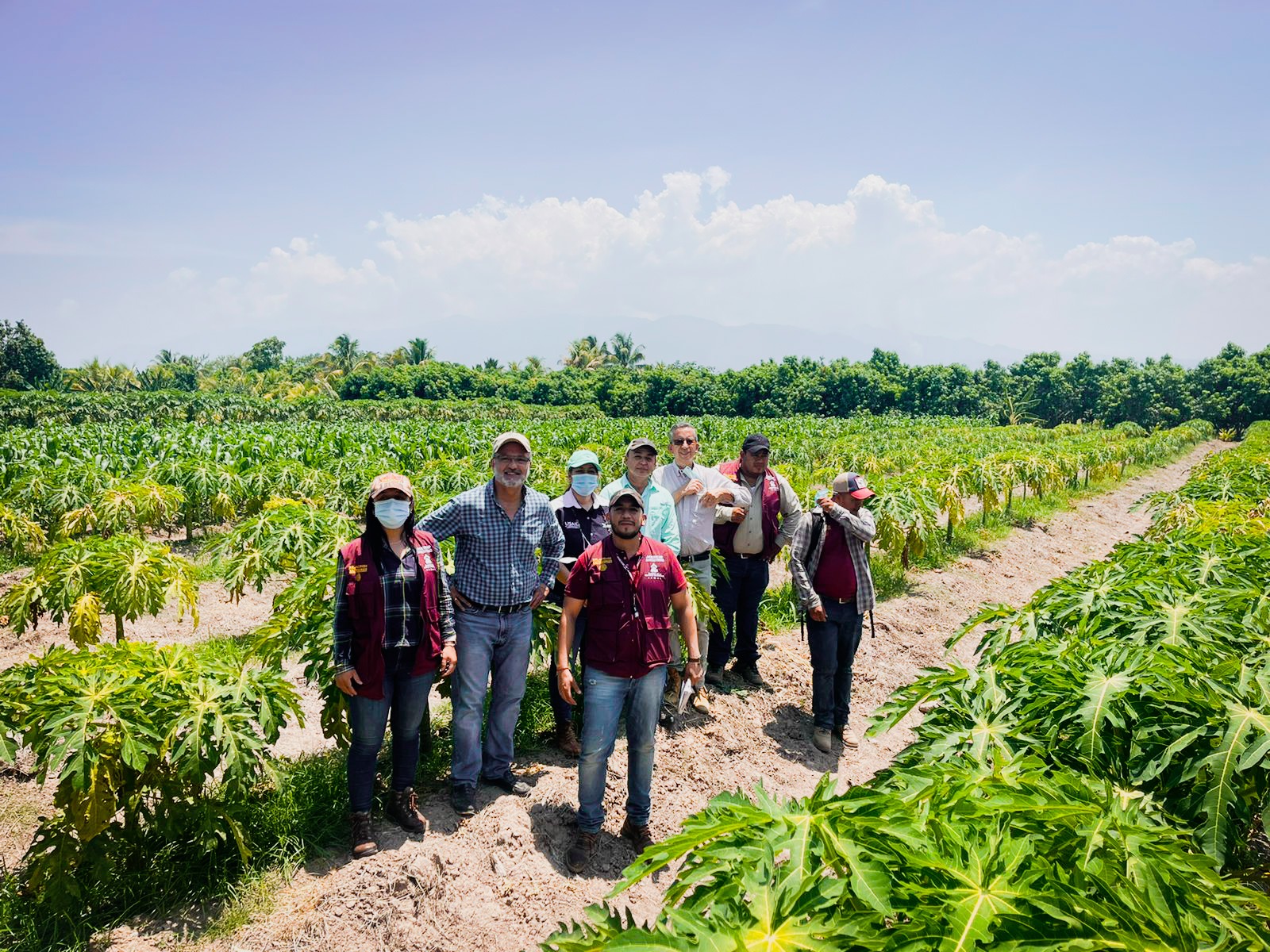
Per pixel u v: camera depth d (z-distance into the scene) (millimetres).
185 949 3201
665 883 3898
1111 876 1763
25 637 7418
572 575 4055
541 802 4348
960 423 55938
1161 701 2891
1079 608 4078
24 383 81562
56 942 3186
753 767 5219
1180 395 70125
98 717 3375
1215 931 1748
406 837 3973
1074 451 22281
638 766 4027
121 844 3521
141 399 56188
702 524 5676
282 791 3963
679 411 73250
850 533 5512
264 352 111000
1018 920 1556
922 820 1845
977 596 10297
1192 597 3912
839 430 41781
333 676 4246
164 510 10633
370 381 77562
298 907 3451
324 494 12406
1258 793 2682
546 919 3502
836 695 5738
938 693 3268
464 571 4340
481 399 71062
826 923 1569
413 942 3273
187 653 3820
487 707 5496
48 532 12062
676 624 5293
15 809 4398
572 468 5090
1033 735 2945
